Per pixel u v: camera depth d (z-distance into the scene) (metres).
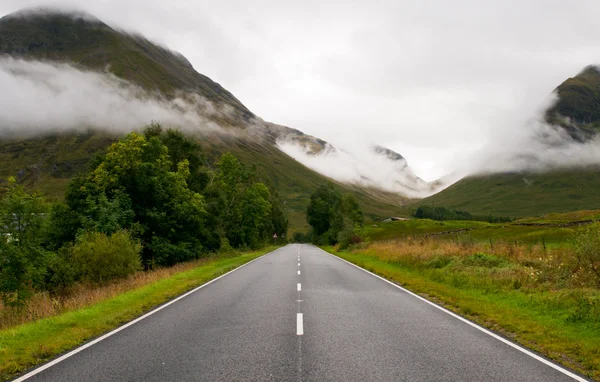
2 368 6.50
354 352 7.15
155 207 37.78
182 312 11.15
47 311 13.02
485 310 10.85
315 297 13.47
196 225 42.56
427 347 7.50
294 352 7.16
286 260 33.53
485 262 19.86
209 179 54.44
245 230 63.41
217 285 17.09
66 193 36.81
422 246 29.36
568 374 6.09
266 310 11.21
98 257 22.75
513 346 7.61
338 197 105.88
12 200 21.66
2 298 20.17
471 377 5.92
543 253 20.48
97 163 38.81
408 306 11.80
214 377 5.94
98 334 8.76
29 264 21.59
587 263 14.27
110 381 5.84
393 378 5.86
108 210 32.16
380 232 104.69
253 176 62.72
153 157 38.97
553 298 11.64
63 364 6.66
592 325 9.09
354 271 22.86
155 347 7.62
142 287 16.50
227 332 8.72
